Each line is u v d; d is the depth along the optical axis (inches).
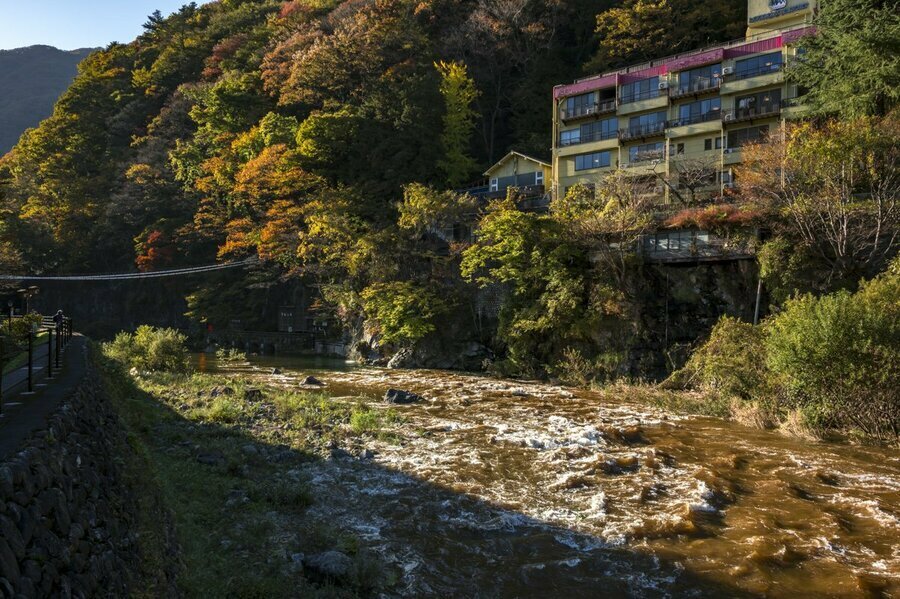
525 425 779.4
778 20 1621.6
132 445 434.6
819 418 734.5
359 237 1769.2
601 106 1753.2
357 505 477.7
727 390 883.4
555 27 2475.4
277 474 540.4
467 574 369.4
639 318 1193.4
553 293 1289.4
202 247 2645.2
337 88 2438.5
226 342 2373.3
